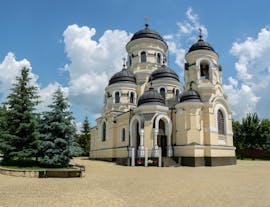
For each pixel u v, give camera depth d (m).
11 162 26.95
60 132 25.02
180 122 37.38
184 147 35.88
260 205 10.50
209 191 13.67
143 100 38.62
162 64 49.78
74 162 38.31
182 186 15.44
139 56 49.00
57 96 26.06
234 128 73.62
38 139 25.70
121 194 12.79
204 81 39.50
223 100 39.44
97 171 25.50
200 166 34.50
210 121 36.66
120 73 48.28
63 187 15.10
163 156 37.16
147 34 49.50
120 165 34.94
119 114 45.12
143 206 10.26
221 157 36.84
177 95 44.62
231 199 11.65
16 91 27.22
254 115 71.75
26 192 13.38
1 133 28.45
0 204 10.62
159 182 17.28
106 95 49.34
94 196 12.27
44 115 25.86
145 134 36.25
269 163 44.31
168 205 10.43
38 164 26.20
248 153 69.25
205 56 40.44
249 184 16.44
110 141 44.84
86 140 74.12
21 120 26.45
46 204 10.61
